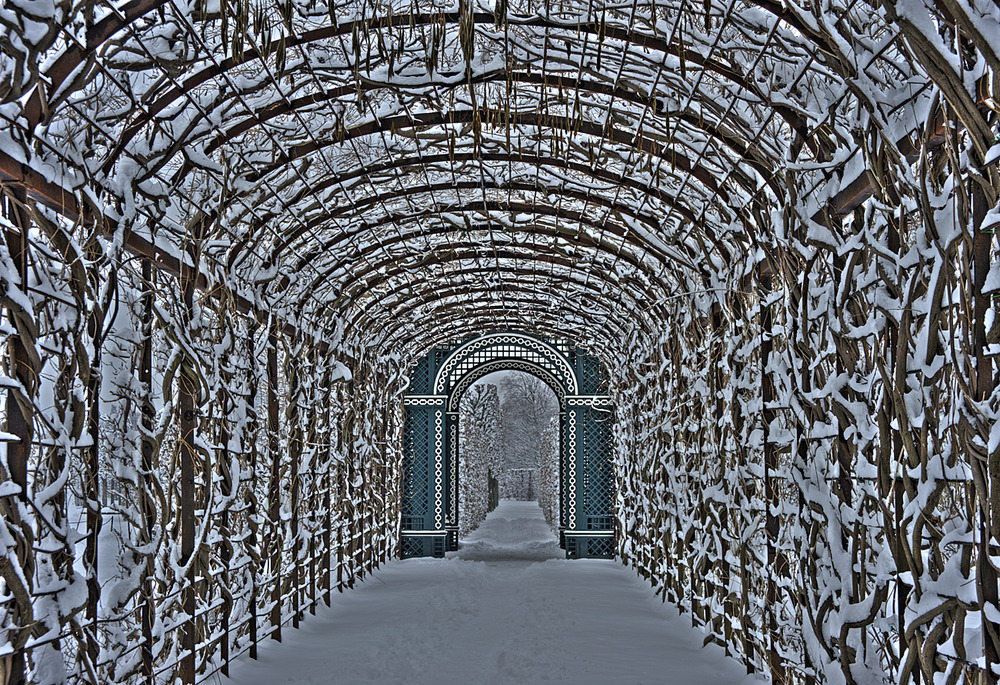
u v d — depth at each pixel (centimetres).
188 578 461
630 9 375
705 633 661
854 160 346
